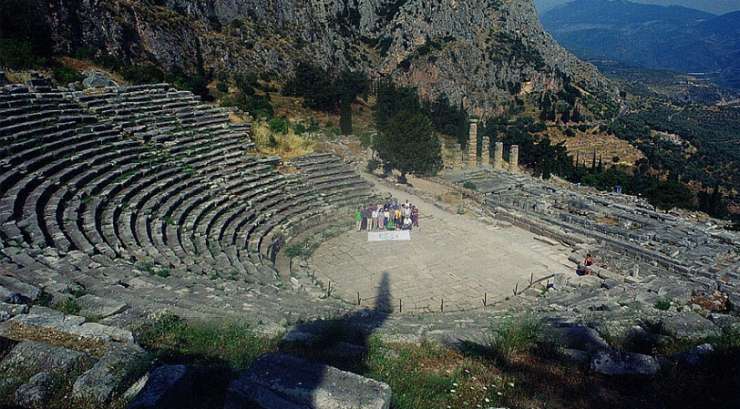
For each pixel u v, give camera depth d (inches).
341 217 1529.3
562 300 962.7
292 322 615.2
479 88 6678.2
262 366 338.0
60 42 2524.6
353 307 869.8
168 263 859.4
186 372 358.0
